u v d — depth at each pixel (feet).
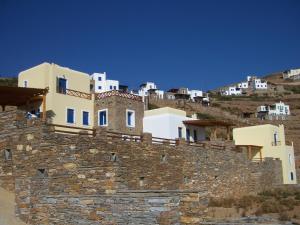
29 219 53.06
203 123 150.51
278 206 97.96
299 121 362.33
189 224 38.88
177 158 99.66
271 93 509.35
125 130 132.87
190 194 39.37
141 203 41.60
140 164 85.81
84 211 46.75
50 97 114.73
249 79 634.84
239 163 128.77
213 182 113.50
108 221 44.06
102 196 45.06
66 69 123.85
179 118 147.64
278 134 171.83
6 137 71.10
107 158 76.54
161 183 91.86
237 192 124.98
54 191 63.52
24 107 118.21
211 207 99.55
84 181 69.82
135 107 139.95
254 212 92.79
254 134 170.40
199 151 109.50
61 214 49.49
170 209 39.78
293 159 169.99
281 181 157.89
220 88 628.69
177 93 441.27
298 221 80.28
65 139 68.54
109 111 130.11
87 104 129.18
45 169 64.64
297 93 508.12
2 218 51.96
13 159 69.31
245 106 423.64
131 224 41.96
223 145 124.98
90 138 73.31
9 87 96.89
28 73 122.31
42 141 65.67
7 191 65.36
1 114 72.33
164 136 140.56
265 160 149.07
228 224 68.08
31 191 53.52
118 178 78.23
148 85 459.32
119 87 342.44
